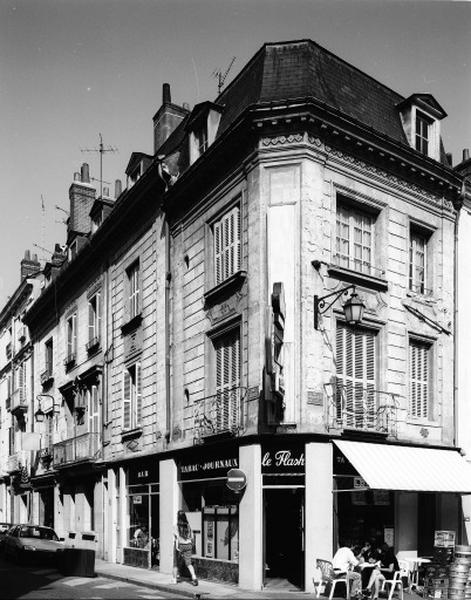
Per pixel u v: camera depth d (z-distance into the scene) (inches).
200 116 695.7
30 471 1259.8
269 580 554.6
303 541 534.6
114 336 893.2
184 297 708.7
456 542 653.3
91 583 593.0
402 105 689.6
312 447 536.4
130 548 774.5
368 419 593.0
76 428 1011.3
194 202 701.9
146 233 810.2
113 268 914.1
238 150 616.4
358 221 633.0
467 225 740.7
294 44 629.9
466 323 718.5
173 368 714.8
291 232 569.6
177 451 677.3
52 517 1153.4
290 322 557.0
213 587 555.5
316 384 550.3
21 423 1423.5
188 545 577.3
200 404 650.2
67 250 1200.8
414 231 686.5
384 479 536.7
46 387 1221.7
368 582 522.0
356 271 599.2
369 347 615.8
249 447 553.3
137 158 857.5
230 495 594.2
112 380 885.8
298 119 574.9
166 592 549.0
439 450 649.0
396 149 639.8
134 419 808.9
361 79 667.4
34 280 1393.9
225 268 637.9
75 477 1013.2
